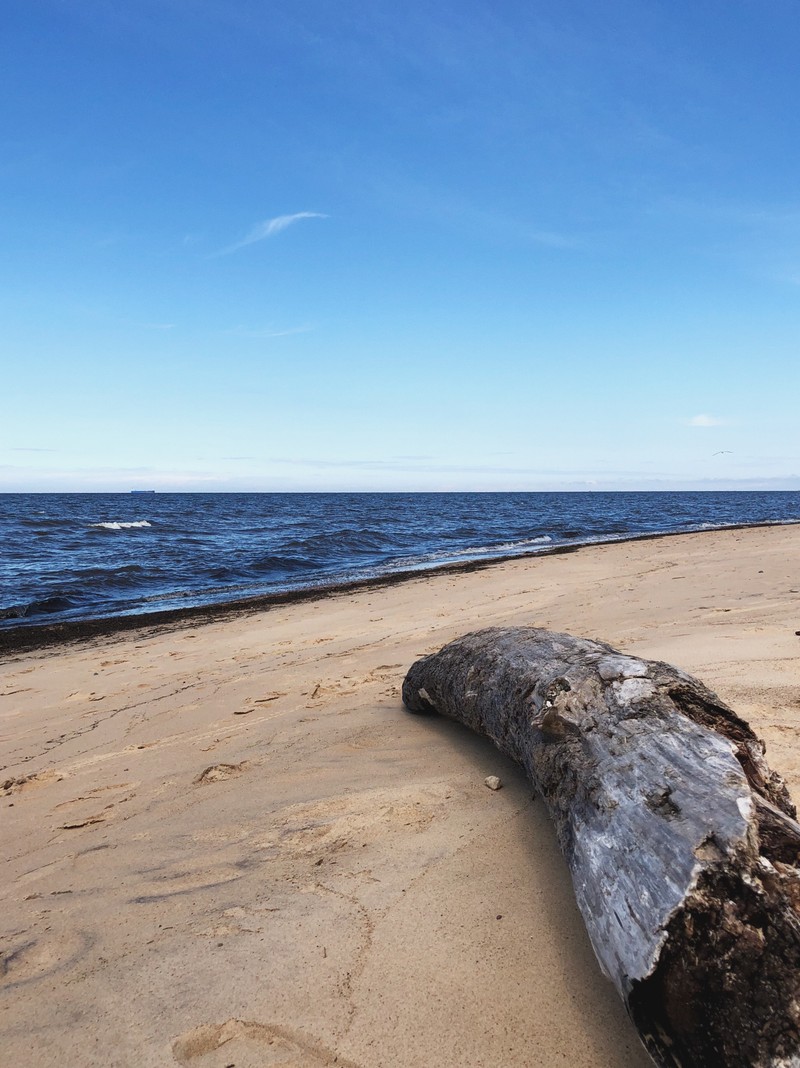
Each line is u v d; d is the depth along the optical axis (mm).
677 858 1722
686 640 5676
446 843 2633
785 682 4203
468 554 20375
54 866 2871
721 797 1872
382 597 11266
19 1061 1724
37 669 7410
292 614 10055
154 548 23641
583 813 2189
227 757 4020
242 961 2025
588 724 2510
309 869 2535
